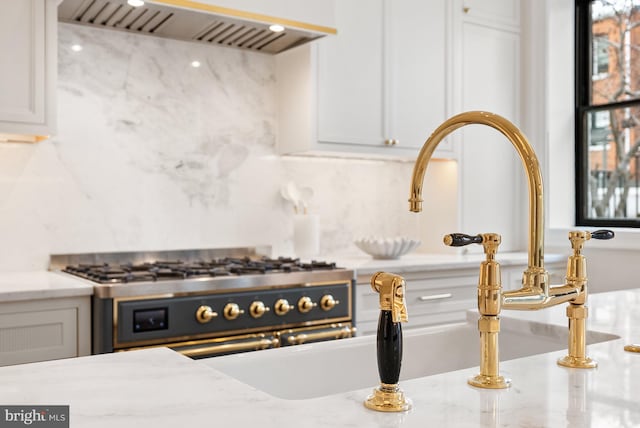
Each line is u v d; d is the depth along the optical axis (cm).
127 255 293
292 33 291
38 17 239
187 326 227
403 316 83
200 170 312
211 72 315
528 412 82
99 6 260
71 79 280
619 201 379
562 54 394
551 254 365
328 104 311
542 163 388
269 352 126
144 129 298
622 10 381
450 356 153
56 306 212
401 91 336
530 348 151
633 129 374
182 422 75
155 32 297
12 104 234
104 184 288
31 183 272
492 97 377
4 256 267
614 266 359
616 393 91
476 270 322
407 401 84
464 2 363
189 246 309
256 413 79
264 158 331
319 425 75
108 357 110
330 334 255
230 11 262
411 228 388
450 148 357
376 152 327
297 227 332
